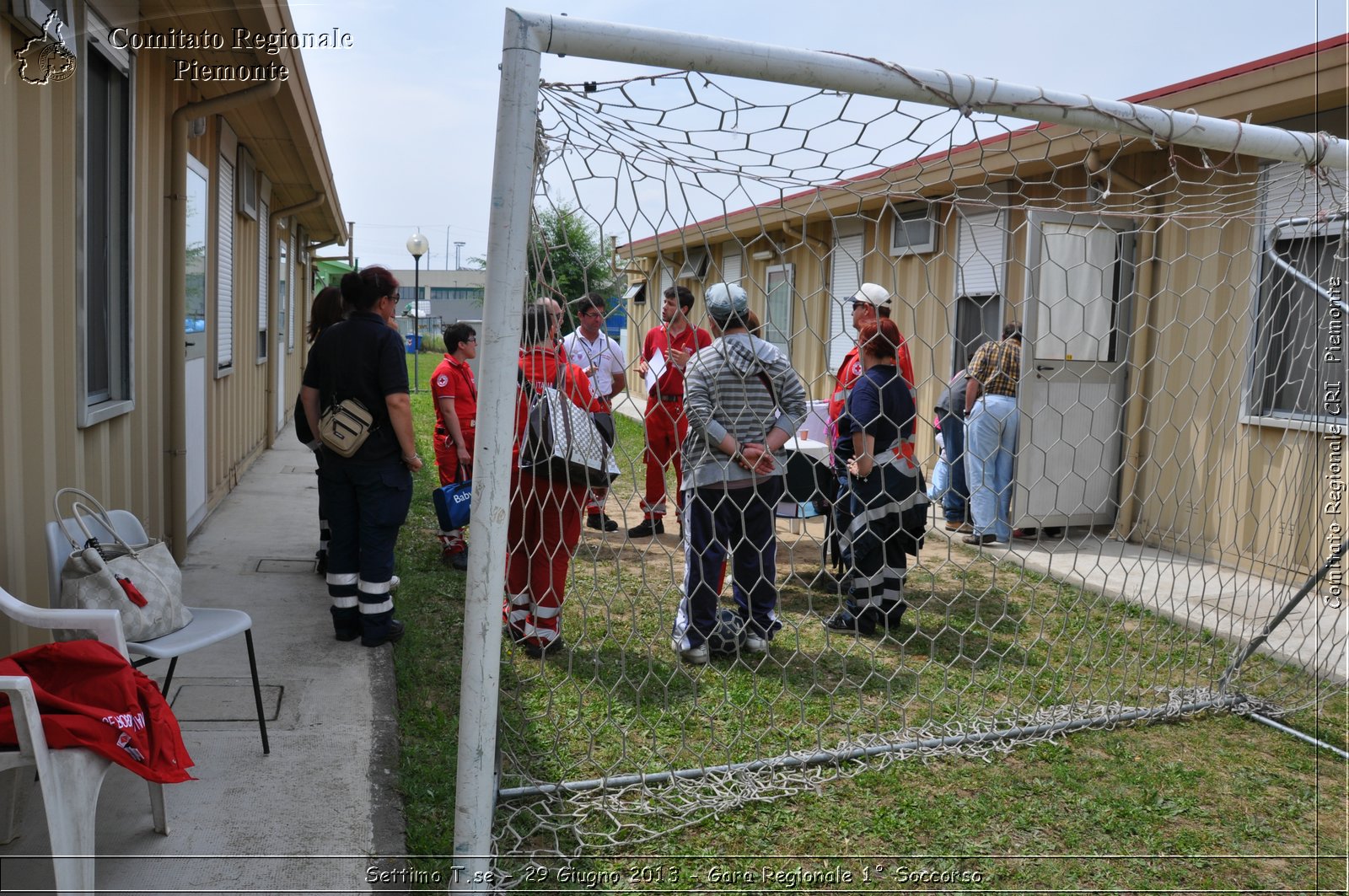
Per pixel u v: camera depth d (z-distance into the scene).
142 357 4.79
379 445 4.17
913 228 8.52
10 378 2.98
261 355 10.39
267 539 6.36
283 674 3.91
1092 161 6.20
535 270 2.92
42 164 3.23
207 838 2.68
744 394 4.05
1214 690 4.06
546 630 4.23
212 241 6.81
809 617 4.98
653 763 3.26
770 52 2.65
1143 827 3.00
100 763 2.19
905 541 4.65
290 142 8.05
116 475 4.30
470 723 2.43
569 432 3.83
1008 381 6.61
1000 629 4.86
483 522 2.40
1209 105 5.72
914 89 2.86
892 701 3.88
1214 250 6.23
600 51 2.45
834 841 2.85
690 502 4.13
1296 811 3.14
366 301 4.19
